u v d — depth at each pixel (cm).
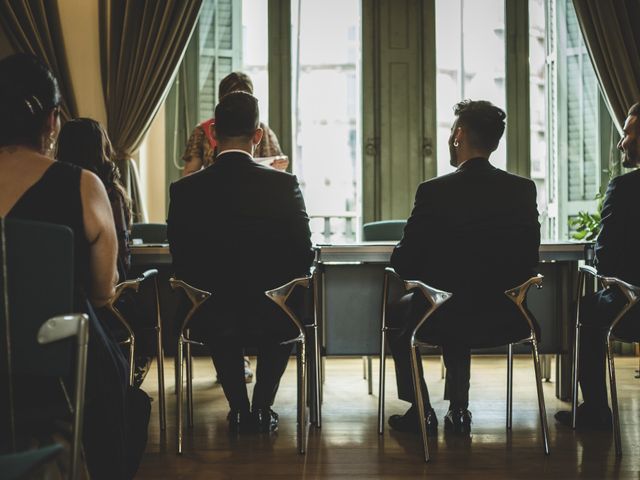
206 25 582
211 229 270
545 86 596
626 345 535
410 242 272
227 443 296
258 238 271
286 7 584
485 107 277
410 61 580
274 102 584
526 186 274
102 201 172
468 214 267
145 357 337
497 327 269
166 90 548
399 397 314
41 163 167
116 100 543
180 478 251
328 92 1006
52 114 170
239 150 279
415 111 581
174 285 272
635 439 299
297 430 316
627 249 272
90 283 175
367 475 254
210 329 274
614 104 539
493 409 355
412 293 292
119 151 542
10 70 166
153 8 543
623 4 538
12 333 136
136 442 192
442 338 271
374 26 579
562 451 281
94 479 173
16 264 135
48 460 121
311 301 329
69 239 139
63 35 549
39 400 152
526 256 271
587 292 357
